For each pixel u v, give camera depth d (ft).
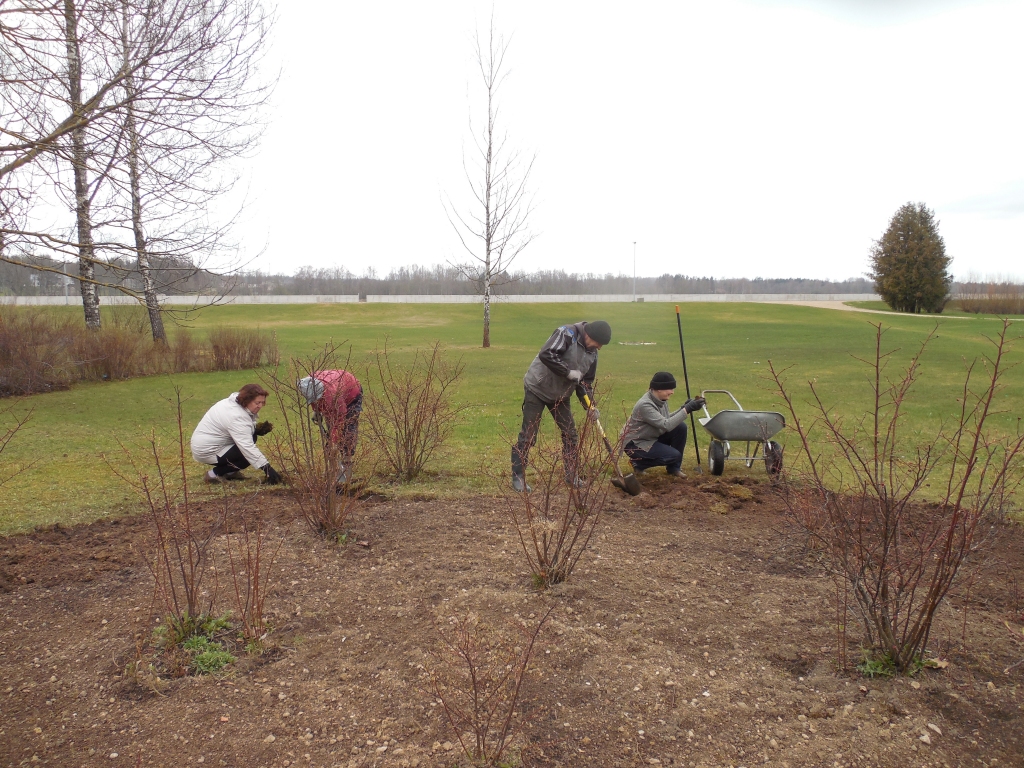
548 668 10.71
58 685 10.44
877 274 196.85
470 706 9.80
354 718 9.62
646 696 10.08
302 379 20.61
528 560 14.35
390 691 10.19
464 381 50.26
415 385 24.17
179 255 21.65
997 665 10.78
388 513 18.30
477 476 22.65
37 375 46.55
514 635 11.63
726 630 11.96
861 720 9.56
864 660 10.81
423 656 11.07
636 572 14.30
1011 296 200.75
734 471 23.91
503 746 8.86
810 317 158.30
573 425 20.56
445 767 8.64
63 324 53.06
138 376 55.72
